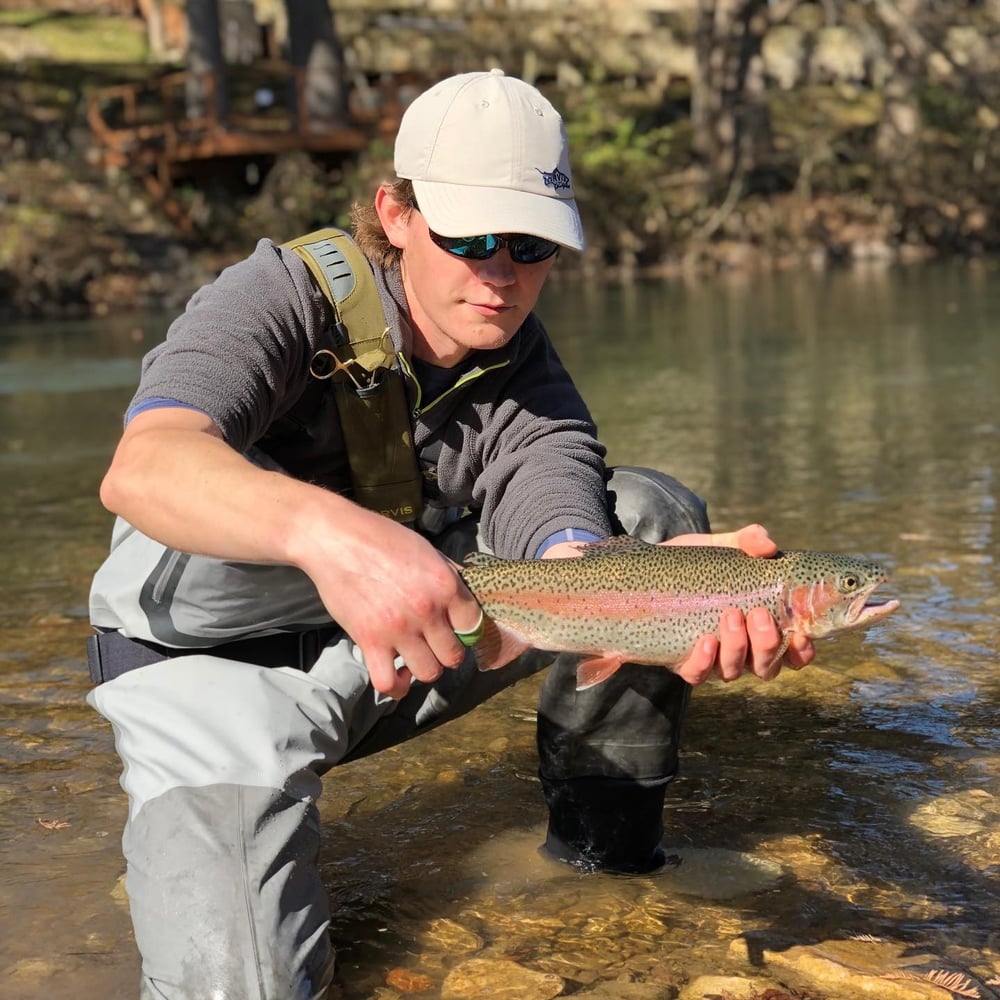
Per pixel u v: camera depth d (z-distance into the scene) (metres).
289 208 15.16
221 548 1.04
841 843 1.47
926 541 2.80
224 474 1.05
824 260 17.20
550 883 1.39
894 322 8.86
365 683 1.30
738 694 1.98
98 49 20.03
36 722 1.90
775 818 1.54
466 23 21.59
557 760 1.40
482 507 1.40
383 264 1.31
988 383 5.66
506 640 1.21
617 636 1.20
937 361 6.57
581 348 8.01
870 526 2.97
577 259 16.17
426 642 1.02
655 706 1.37
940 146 19.44
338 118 16.17
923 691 1.95
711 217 17.53
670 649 1.20
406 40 20.34
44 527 3.33
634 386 6.06
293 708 1.23
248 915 1.11
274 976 1.09
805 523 3.03
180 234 14.84
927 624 2.24
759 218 17.69
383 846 1.49
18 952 1.25
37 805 1.60
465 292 1.26
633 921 1.30
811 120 21.28
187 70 16.73
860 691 1.96
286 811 1.17
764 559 1.21
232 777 1.17
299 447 1.32
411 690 1.39
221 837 1.14
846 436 4.39
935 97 20.03
